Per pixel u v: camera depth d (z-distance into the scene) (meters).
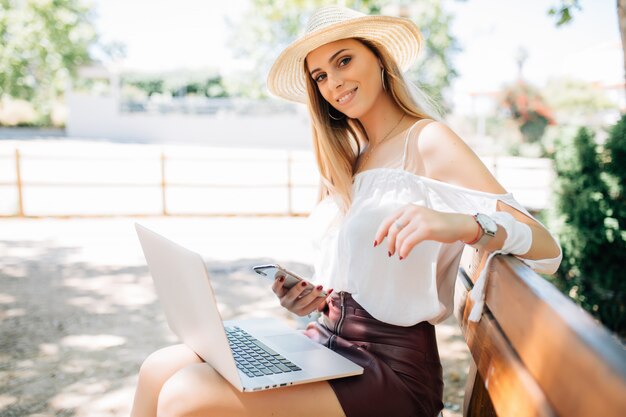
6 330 4.50
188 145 27.03
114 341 4.27
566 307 0.89
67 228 8.82
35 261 6.76
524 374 0.96
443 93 26.58
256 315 4.84
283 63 1.96
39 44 29.86
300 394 1.37
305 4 12.47
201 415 1.31
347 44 1.83
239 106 32.12
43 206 10.48
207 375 1.38
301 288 1.76
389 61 1.84
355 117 1.88
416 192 1.62
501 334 1.18
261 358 1.51
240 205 10.95
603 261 4.98
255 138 30.08
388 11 19.67
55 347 4.14
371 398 1.42
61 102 35.94
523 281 1.07
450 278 1.69
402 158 1.70
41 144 23.00
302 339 1.69
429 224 1.21
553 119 29.67
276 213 10.26
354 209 1.72
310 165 17.12
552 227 5.23
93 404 3.25
